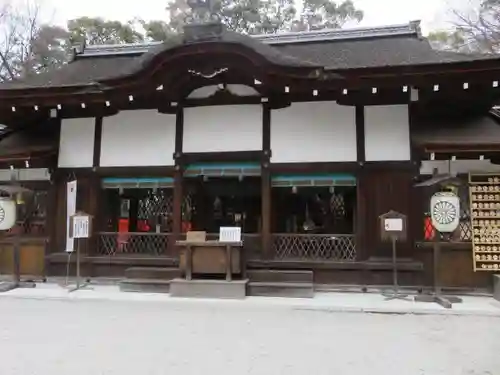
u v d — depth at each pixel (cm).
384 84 672
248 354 574
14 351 631
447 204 622
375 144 727
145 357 596
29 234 835
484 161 707
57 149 815
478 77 640
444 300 601
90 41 2084
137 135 800
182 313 609
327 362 560
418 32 902
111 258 785
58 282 790
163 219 853
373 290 709
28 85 852
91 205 803
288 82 691
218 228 1034
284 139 753
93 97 751
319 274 727
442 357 551
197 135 779
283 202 936
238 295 655
